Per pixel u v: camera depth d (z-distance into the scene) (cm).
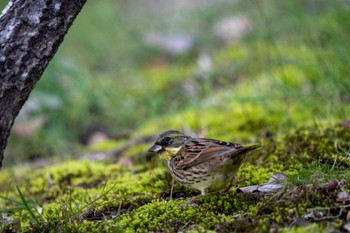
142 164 1091
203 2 1975
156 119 1358
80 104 1484
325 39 1283
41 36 681
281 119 1146
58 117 1440
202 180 742
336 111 1082
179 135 832
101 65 1820
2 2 1639
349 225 636
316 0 1647
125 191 880
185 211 726
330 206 675
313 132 988
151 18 1991
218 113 1275
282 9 1564
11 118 685
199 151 748
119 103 1477
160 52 1827
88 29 1908
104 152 1222
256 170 861
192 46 1808
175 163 778
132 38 1880
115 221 729
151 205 764
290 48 1469
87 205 790
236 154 700
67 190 967
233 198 748
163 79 1616
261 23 1569
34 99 1455
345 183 729
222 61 1609
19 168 1214
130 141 1263
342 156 869
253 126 1163
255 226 646
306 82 1270
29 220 778
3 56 669
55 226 740
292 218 660
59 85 1512
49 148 1360
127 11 2106
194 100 1405
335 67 1154
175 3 2116
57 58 1543
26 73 679
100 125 1459
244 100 1220
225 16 1847
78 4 696
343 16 1336
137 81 1631
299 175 755
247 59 1554
